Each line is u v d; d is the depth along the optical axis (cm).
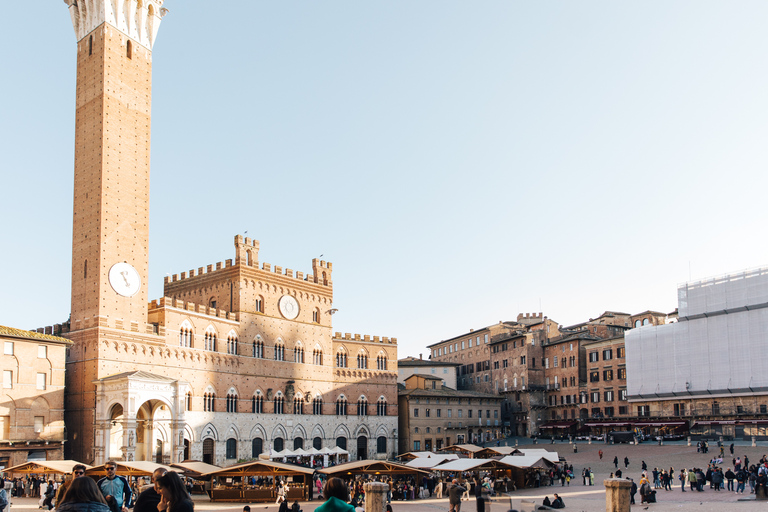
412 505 7038
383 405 14225
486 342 18588
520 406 16812
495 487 7656
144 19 10838
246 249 12044
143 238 10300
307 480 7831
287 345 12556
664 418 13562
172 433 9312
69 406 9500
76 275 9856
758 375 12119
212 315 11206
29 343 8800
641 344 14212
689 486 7950
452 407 15438
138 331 9906
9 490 7375
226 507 6950
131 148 10350
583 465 10762
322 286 13525
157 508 1617
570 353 16150
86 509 1398
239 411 11400
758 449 10594
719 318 12888
